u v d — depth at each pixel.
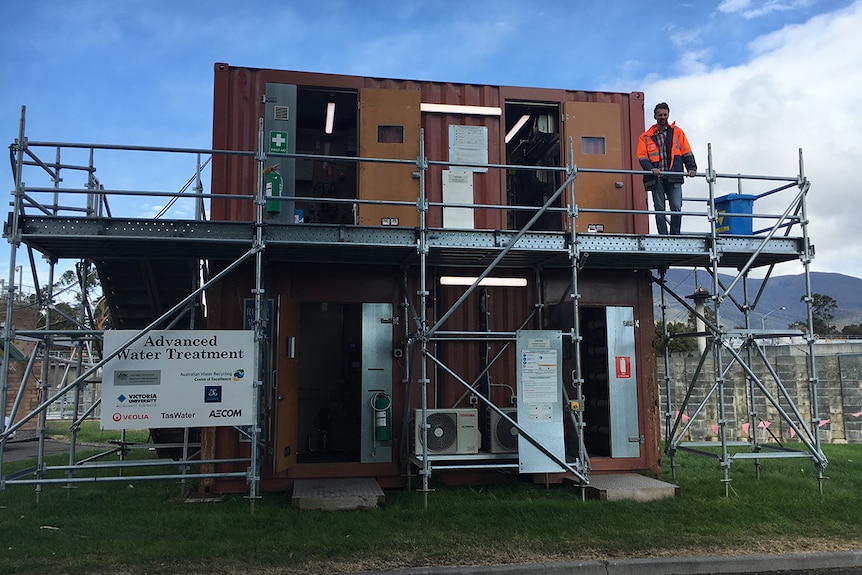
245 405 7.35
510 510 7.16
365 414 8.70
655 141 8.79
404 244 7.77
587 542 6.06
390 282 8.95
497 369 9.20
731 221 8.79
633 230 9.29
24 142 7.12
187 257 8.22
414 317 8.30
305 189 10.70
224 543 5.95
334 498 7.32
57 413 24.22
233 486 8.28
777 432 15.30
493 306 9.28
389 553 5.76
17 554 5.66
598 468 9.01
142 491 8.56
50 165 7.66
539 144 10.21
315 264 8.79
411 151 8.85
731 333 8.34
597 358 9.79
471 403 9.04
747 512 7.11
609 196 9.28
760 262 9.21
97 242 7.42
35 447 14.89
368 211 8.67
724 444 8.11
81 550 5.77
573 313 8.24
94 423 20.69
